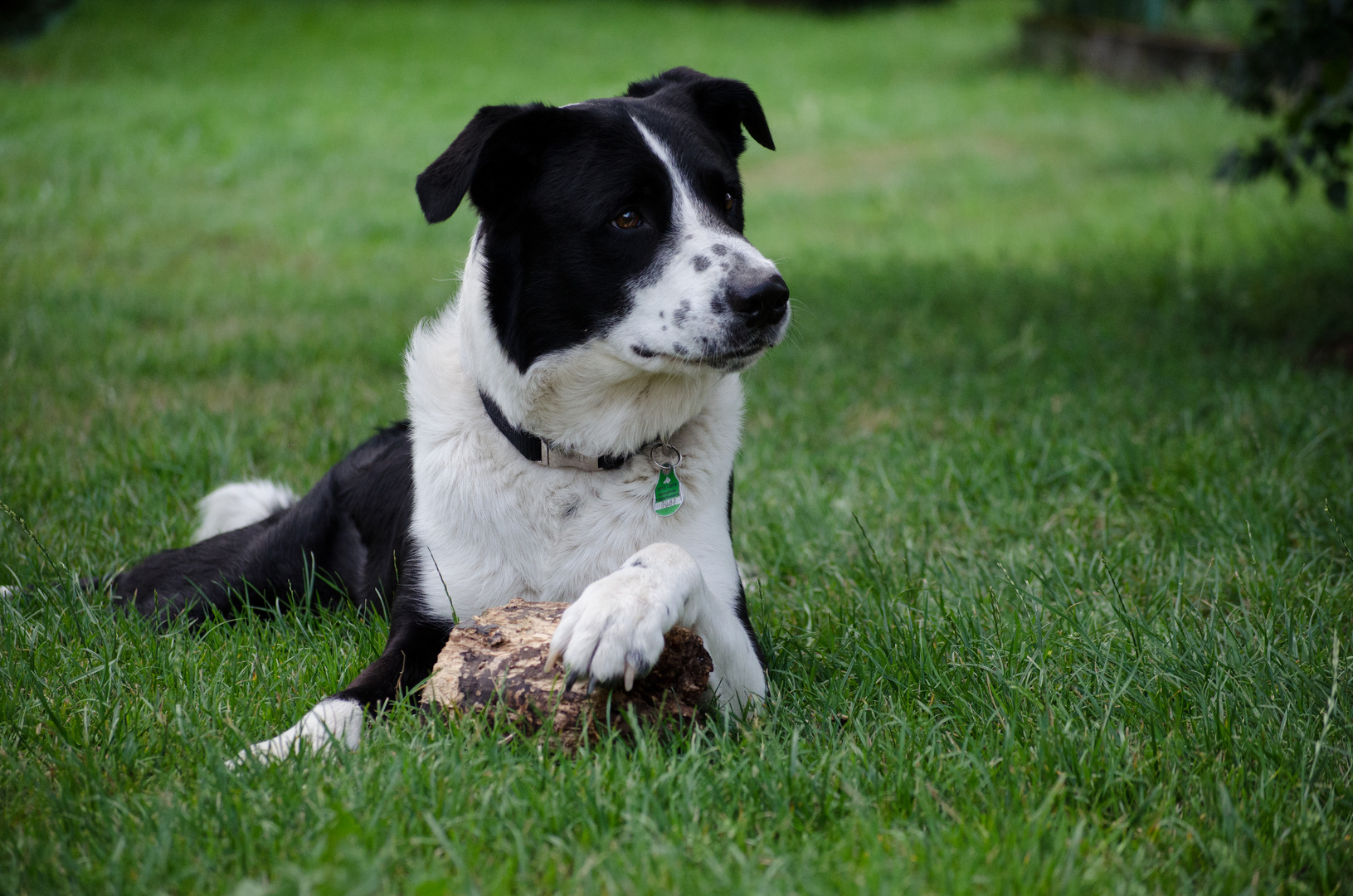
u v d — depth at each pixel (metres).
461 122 15.04
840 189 11.91
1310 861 2.10
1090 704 2.70
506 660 2.45
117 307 6.96
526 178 2.87
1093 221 9.75
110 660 2.89
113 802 2.16
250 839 2.04
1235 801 2.27
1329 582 3.45
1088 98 16.03
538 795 2.20
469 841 2.07
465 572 2.87
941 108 15.88
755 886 1.91
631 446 2.90
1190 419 4.82
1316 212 9.26
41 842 2.06
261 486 4.02
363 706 2.58
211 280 8.04
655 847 2.00
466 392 2.99
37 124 12.97
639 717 2.43
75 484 4.26
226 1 22.12
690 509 2.92
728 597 2.88
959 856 2.02
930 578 3.58
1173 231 9.02
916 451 4.71
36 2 13.40
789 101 16.73
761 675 2.75
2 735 2.49
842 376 5.85
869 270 8.24
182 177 11.61
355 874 1.78
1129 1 18.05
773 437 5.04
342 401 5.46
